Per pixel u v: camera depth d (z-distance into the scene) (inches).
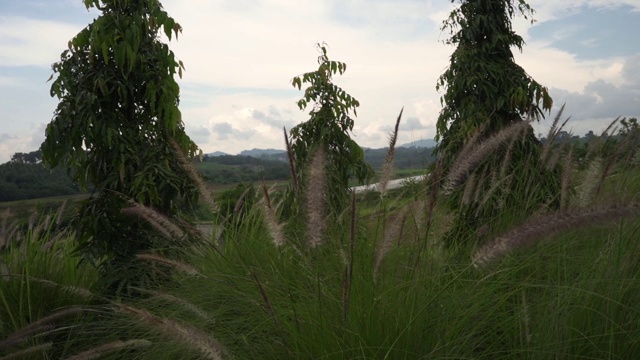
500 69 222.2
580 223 70.6
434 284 111.2
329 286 116.2
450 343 98.3
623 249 110.6
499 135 121.9
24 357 137.4
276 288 126.3
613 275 103.4
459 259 135.2
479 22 231.3
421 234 117.8
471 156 117.9
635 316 100.6
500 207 146.3
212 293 135.6
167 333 80.8
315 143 212.1
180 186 174.6
